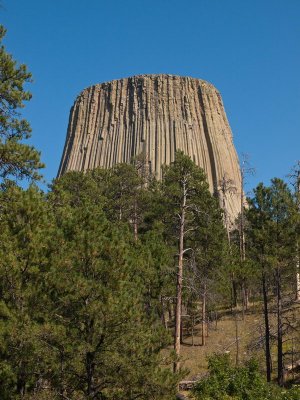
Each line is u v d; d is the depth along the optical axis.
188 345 34.22
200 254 33.78
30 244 16.12
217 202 38.44
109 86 130.12
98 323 14.69
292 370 26.86
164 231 33.62
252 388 17.58
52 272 15.50
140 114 121.62
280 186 27.17
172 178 36.38
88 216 17.25
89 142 124.94
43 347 14.45
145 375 14.85
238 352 30.88
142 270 24.45
